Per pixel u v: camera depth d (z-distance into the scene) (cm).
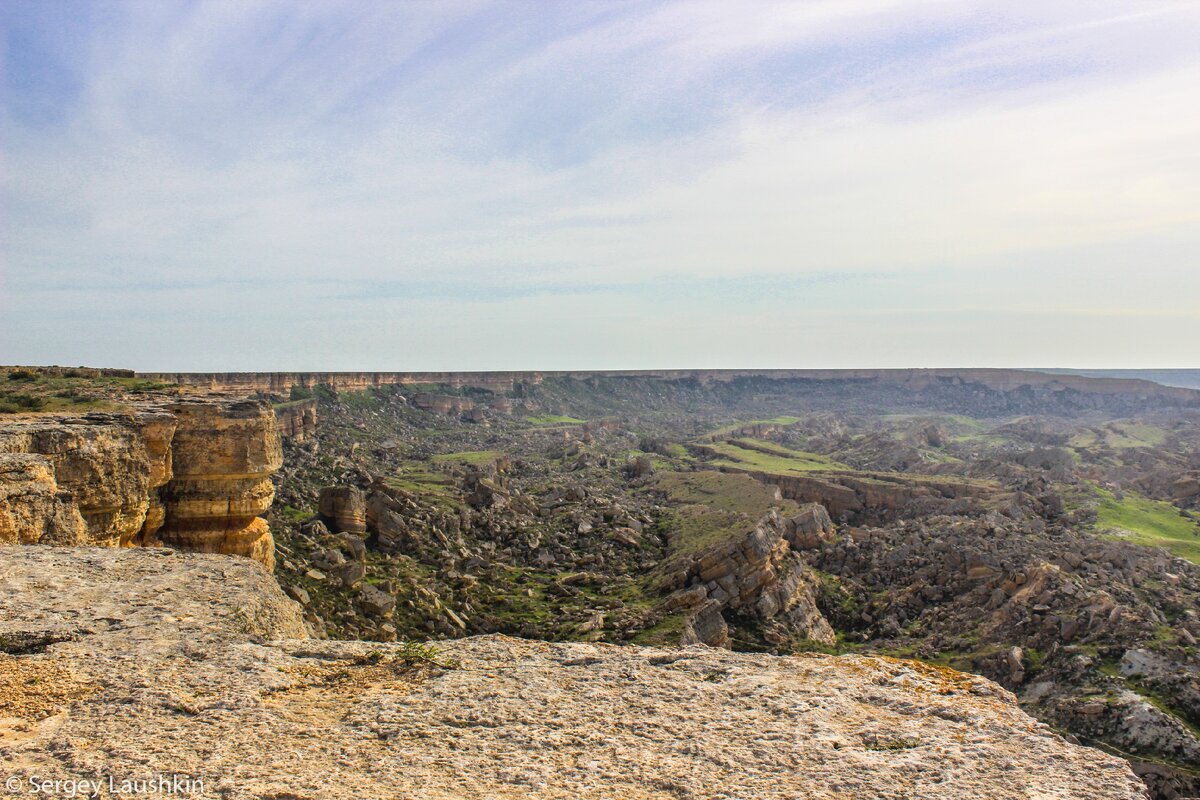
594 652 1296
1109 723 3931
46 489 2283
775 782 897
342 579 5009
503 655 1277
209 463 3847
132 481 3191
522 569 6425
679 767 925
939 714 1071
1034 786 894
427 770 907
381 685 1150
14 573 1584
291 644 1296
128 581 1562
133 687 1100
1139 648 4397
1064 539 6669
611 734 1003
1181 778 3494
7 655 1199
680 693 1129
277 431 4181
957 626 5472
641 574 6444
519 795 861
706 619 5284
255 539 4084
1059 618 4916
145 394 4516
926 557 6588
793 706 1087
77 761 900
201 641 1275
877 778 908
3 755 912
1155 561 5891
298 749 951
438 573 5816
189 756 923
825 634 5766
